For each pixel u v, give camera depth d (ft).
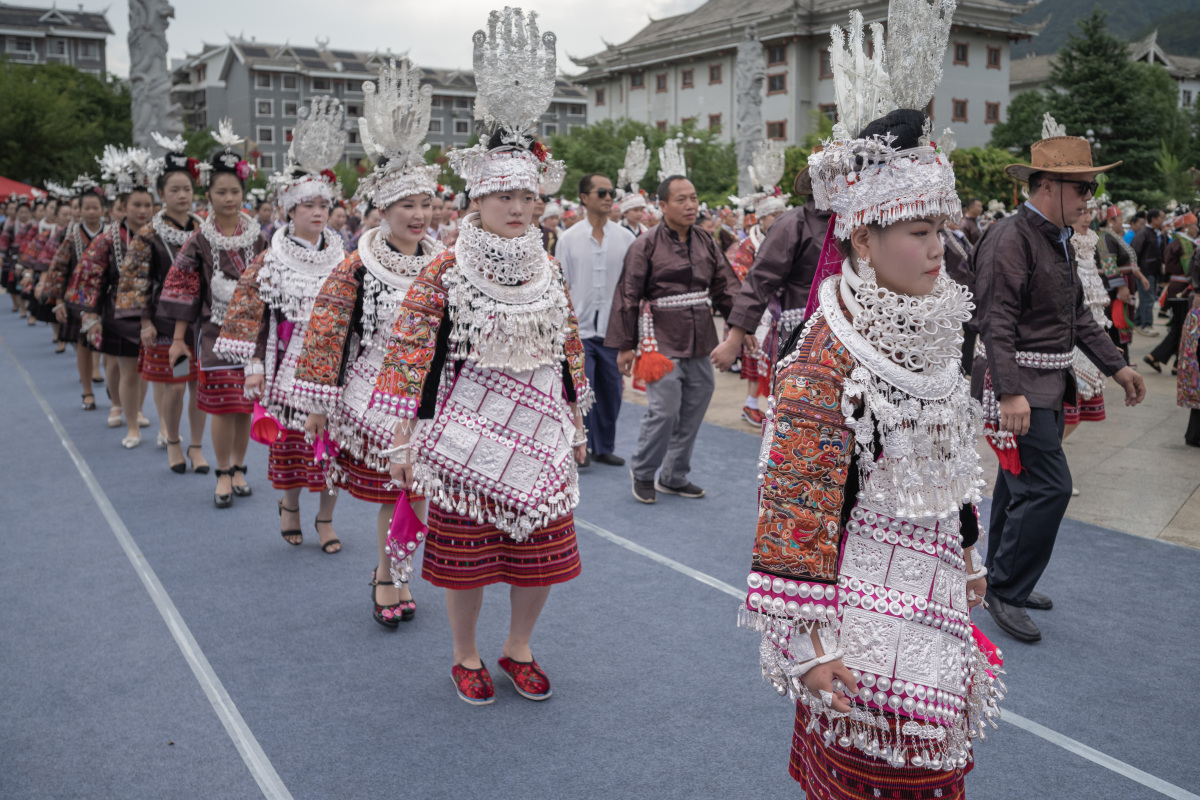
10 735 10.10
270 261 15.05
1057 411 12.48
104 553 15.93
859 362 5.51
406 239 13.00
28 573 14.98
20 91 125.59
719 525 17.31
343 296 12.49
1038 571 12.39
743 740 9.94
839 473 5.49
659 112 175.94
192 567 15.25
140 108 44.21
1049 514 12.12
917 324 5.49
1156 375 33.63
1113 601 13.52
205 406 17.98
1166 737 9.88
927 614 5.65
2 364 37.96
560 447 10.40
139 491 19.76
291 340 15.05
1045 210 12.09
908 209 5.40
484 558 10.34
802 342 5.77
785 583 5.42
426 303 9.83
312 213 15.25
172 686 11.22
